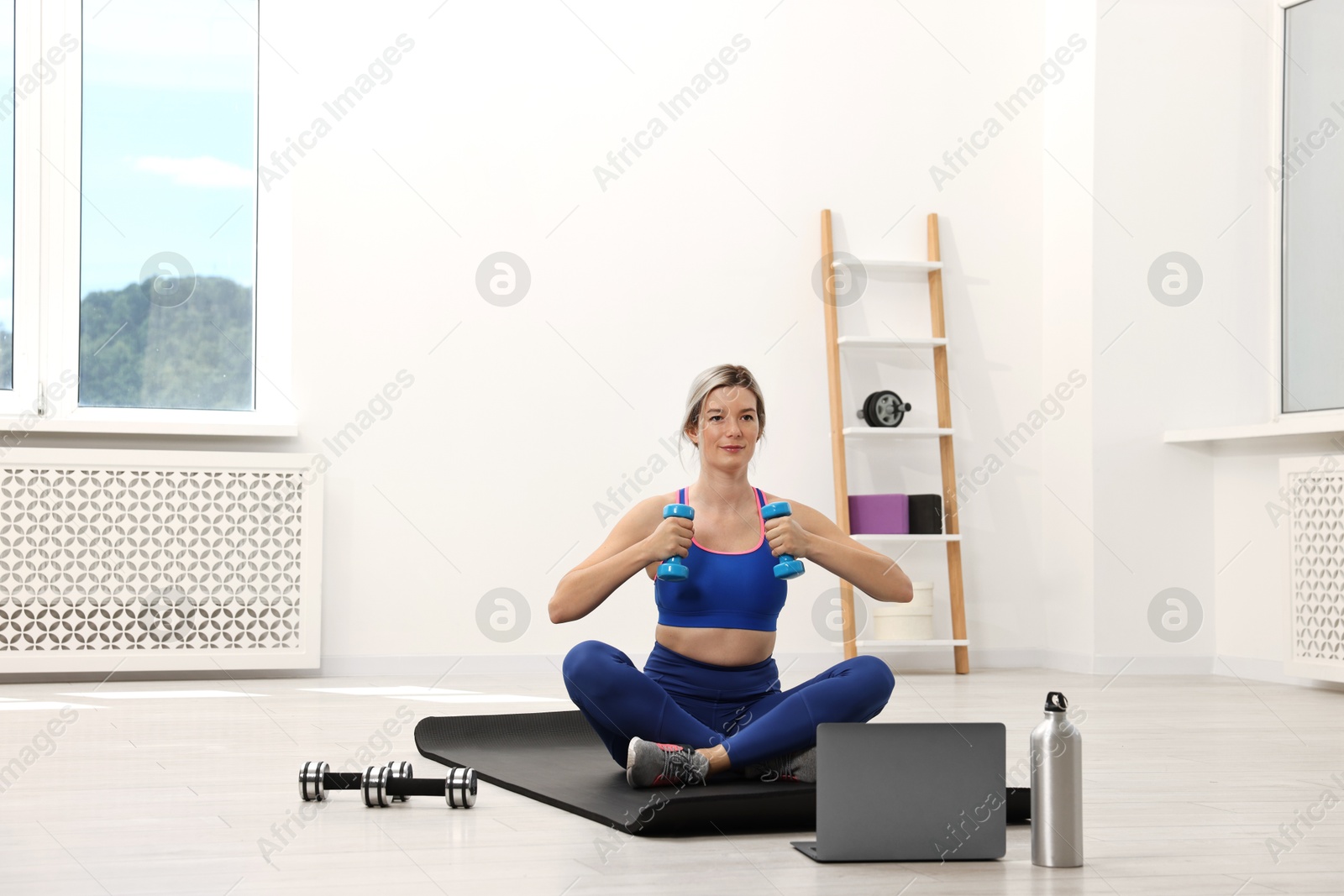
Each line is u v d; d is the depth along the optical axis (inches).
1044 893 52.3
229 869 55.9
